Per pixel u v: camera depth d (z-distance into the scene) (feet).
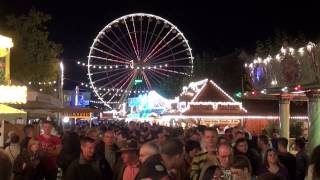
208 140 24.25
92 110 100.17
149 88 161.27
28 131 39.73
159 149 17.79
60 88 156.15
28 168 32.73
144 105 161.48
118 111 196.65
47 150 35.35
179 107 120.67
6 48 65.51
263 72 60.70
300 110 113.39
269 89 60.29
